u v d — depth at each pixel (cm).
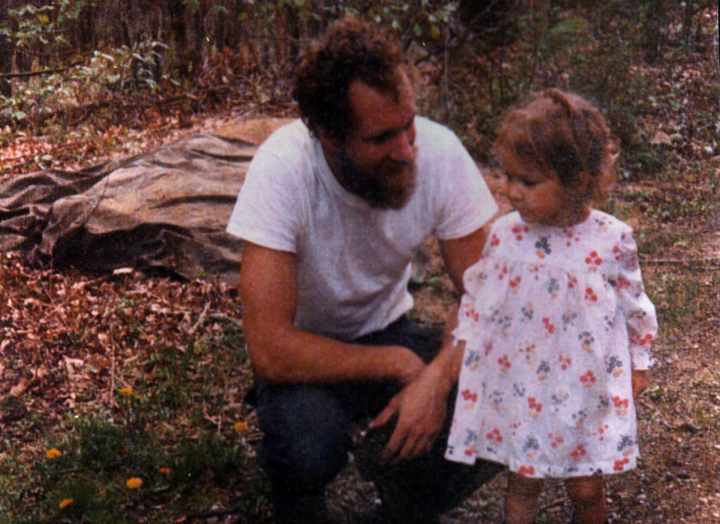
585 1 304
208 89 268
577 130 146
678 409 172
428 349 160
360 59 127
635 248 151
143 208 234
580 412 150
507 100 304
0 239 228
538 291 152
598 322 150
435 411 149
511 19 323
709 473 158
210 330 210
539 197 149
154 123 255
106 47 246
